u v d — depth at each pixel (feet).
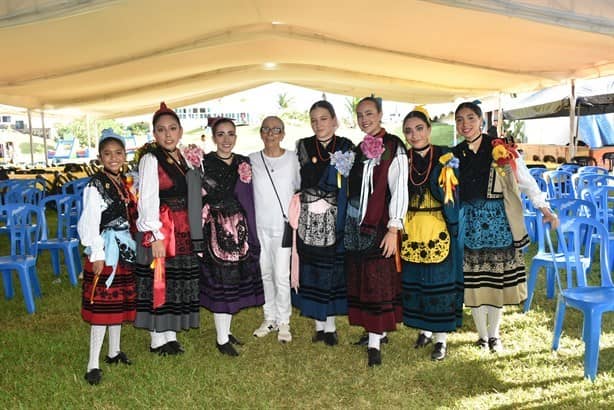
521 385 9.59
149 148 10.71
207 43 25.00
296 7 19.70
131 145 74.79
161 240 10.35
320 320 11.28
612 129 46.70
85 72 26.89
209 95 54.65
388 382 9.96
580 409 8.58
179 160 10.87
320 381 10.13
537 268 13.43
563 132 48.49
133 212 10.50
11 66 23.65
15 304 15.53
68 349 11.92
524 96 42.24
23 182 23.89
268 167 11.78
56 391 9.84
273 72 41.11
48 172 35.94
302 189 11.46
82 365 11.05
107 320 10.03
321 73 40.32
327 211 11.20
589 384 9.41
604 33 13.99
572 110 30.22
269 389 9.83
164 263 10.57
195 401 9.46
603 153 39.88
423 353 11.32
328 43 25.79
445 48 24.36
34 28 16.80
